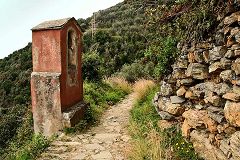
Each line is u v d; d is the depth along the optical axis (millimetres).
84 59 13797
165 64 6922
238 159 3793
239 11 4324
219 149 4445
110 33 34469
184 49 5988
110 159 5797
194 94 5504
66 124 7805
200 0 5465
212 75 5023
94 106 10141
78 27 8930
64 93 8055
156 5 7223
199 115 5145
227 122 4340
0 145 15430
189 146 5199
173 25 6820
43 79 8078
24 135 10008
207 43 5145
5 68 32344
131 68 19438
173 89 6430
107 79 15531
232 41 4344
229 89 4328
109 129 8039
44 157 6066
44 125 8172
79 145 6734
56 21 8219
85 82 13062
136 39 29562
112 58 27016
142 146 5438
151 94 9469
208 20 5145
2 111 21750
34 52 8336
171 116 6215
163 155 5113
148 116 7387
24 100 22219
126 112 10023
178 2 6234
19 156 6426
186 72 5746
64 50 8062
